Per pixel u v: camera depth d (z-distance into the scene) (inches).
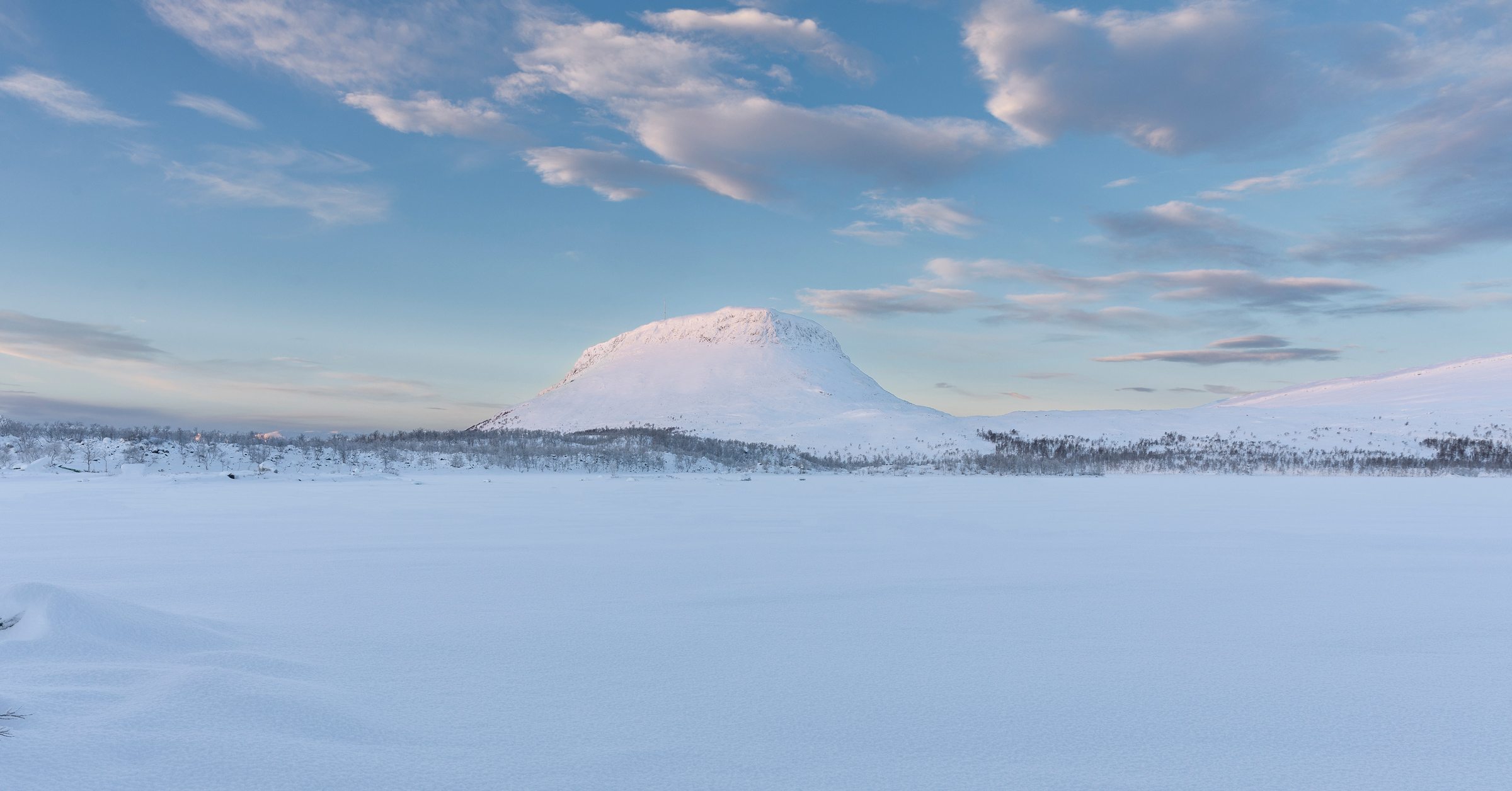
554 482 3631.9
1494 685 450.0
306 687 407.8
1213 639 560.7
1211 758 339.3
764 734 365.1
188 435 4813.0
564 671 470.9
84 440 4448.8
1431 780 316.2
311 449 4862.2
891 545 1141.7
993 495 2588.6
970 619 628.1
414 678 452.4
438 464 4869.6
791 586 786.2
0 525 1465.3
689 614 646.5
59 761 297.3
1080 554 1035.9
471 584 792.3
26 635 445.7
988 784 307.9
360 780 298.2
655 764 325.7
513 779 305.6
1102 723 383.2
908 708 405.7
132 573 865.5
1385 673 475.5
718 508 1953.7
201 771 297.4
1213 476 4896.7
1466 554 1049.5
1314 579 831.1
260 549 1091.9
